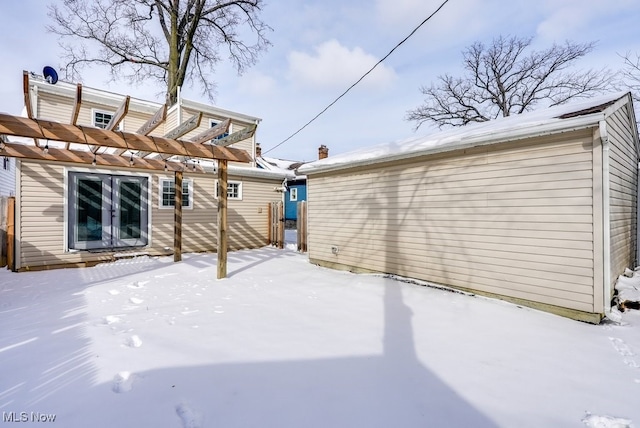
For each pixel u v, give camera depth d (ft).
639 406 6.73
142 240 27.96
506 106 64.39
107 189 26.05
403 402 6.86
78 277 20.16
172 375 7.79
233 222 34.40
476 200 15.30
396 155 18.08
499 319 12.21
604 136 11.27
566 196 12.44
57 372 7.85
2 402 6.61
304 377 7.84
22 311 13.00
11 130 11.62
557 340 10.24
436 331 11.00
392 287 17.28
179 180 25.88
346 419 6.27
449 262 16.49
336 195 23.08
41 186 22.91
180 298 15.17
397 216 19.04
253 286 17.71
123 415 6.24
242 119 40.14
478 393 7.23
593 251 11.80
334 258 23.27
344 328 11.23
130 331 10.64
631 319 12.25
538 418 6.36
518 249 13.87
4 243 24.06
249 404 6.69
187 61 45.73
